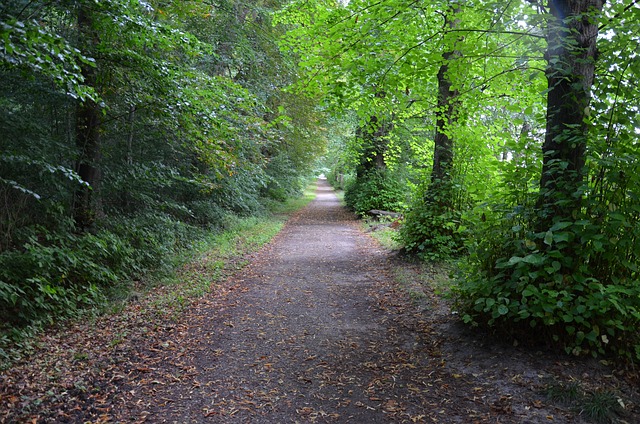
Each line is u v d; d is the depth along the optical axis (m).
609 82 4.14
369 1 5.98
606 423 3.19
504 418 3.33
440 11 6.75
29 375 4.02
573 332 3.99
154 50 7.89
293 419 3.42
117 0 5.63
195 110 7.26
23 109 7.07
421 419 3.38
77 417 3.38
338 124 23.14
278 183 23.12
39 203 6.82
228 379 4.14
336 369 4.36
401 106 8.72
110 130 8.95
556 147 4.38
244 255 10.94
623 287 3.92
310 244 13.13
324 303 6.79
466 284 4.83
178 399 3.73
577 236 4.11
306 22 11.03
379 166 20.06
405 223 9.99
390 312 6.20
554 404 3.44
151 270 8.34
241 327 5.66
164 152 11.48
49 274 5.91
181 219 12.95
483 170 7.61
